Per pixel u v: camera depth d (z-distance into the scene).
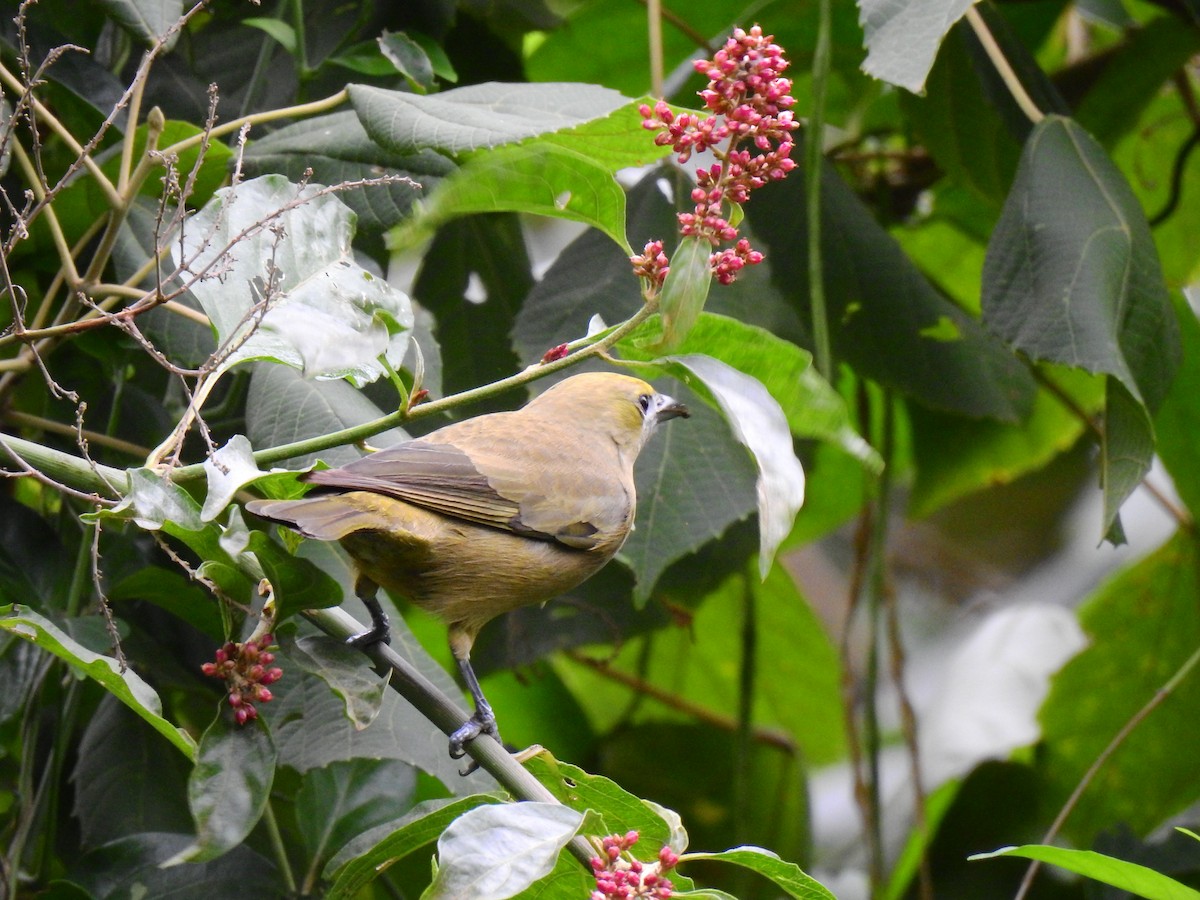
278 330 6.10
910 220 13.81
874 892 11.30
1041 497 18.02
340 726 7.69
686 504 9.08
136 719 9.04
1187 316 12.59
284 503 6.35
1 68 7.31
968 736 15.52
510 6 11.68
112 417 8.80
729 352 6.64
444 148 7.24
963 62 11.41
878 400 13.67
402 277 12.71
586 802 6.72
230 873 8.12
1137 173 13.71
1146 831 12.46
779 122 5.89
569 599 10.88
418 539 7.34
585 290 9.54
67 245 8.76
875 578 11.71
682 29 11.81
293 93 10.12
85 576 8.30
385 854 6.47
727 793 13.62
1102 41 14.57
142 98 9.48
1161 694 10.48
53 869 9.22
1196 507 12.97
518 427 8.50
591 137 7.26
